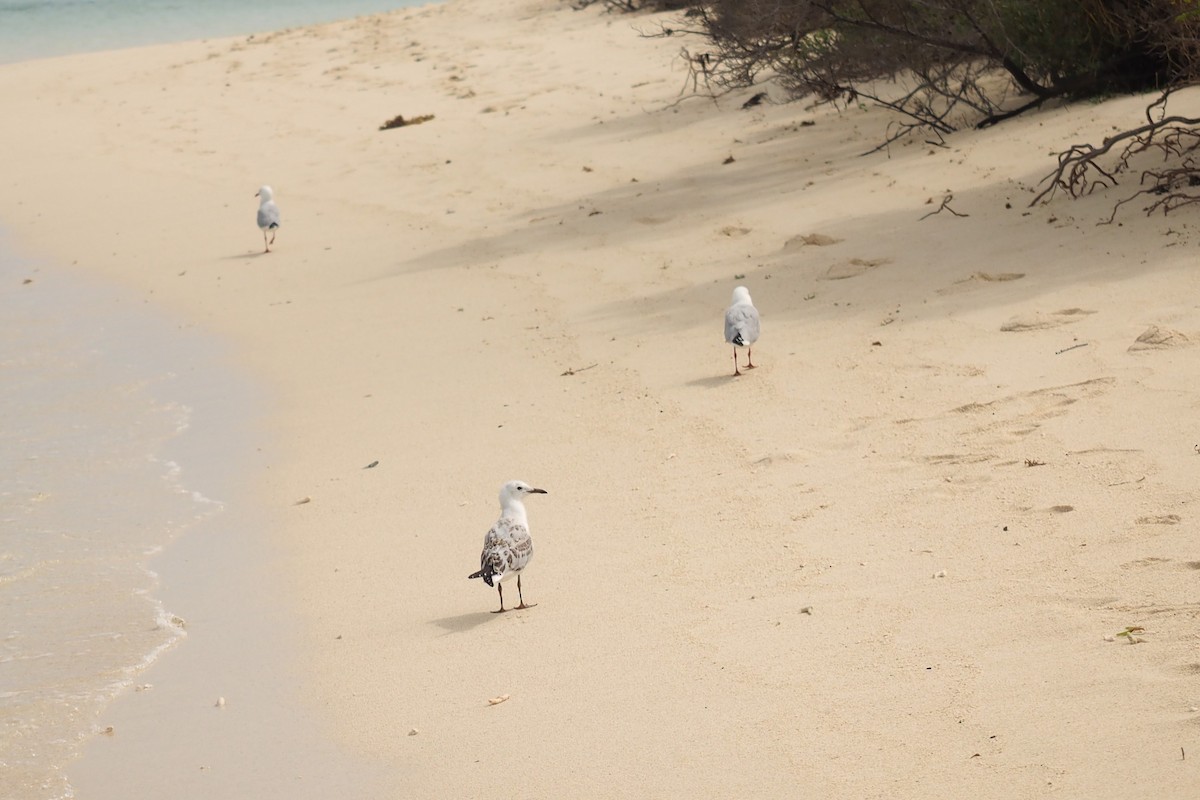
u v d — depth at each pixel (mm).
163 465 15734
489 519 13141
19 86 46750
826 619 9992
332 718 9852
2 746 9938
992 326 15539
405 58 44625
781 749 8438
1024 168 21734
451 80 40250
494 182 28625
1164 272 15852
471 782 8695
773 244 21031
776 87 32094
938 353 15117
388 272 23422
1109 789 7363
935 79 25688
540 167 29266
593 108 34344
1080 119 23594
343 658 10773
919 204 21297
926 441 12953
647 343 17688
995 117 25172
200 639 11438
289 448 15891
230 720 10039
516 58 41906
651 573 11375
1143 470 11273
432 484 14195
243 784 9125
